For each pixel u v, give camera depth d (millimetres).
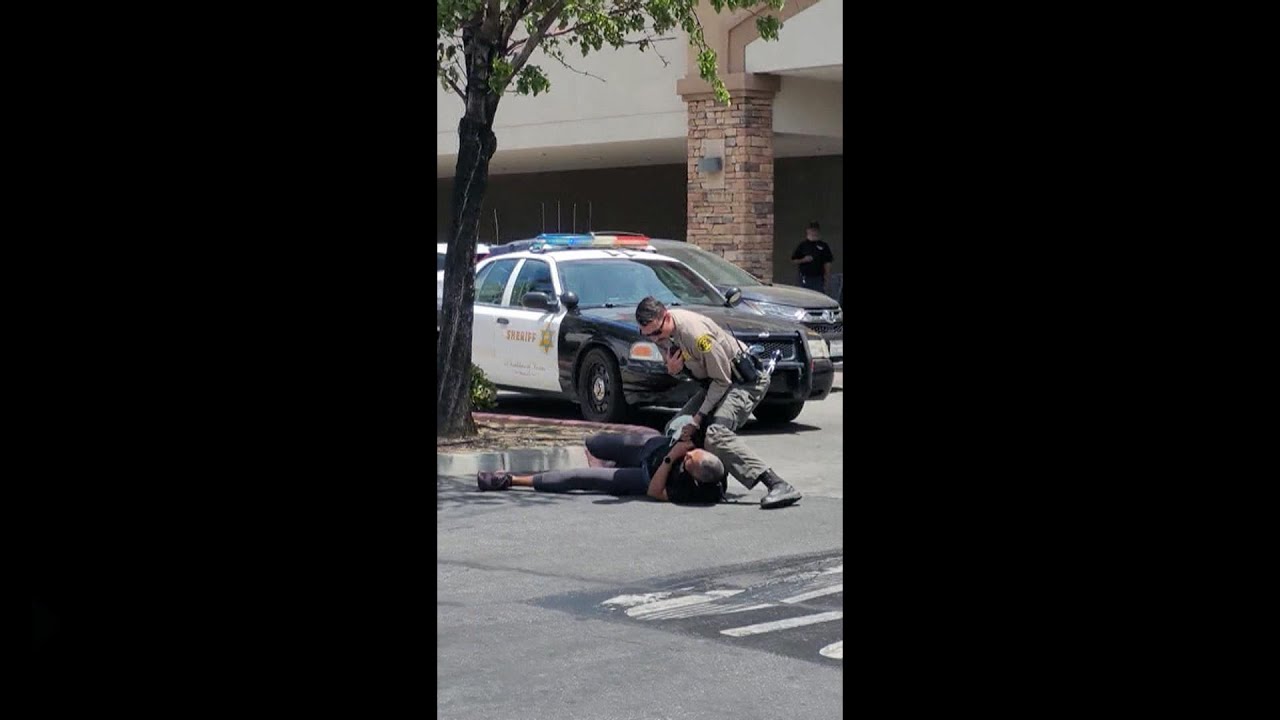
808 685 5977
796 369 14805
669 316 10648
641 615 7273
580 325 14891
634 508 10602
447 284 13734
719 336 10586
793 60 22281
